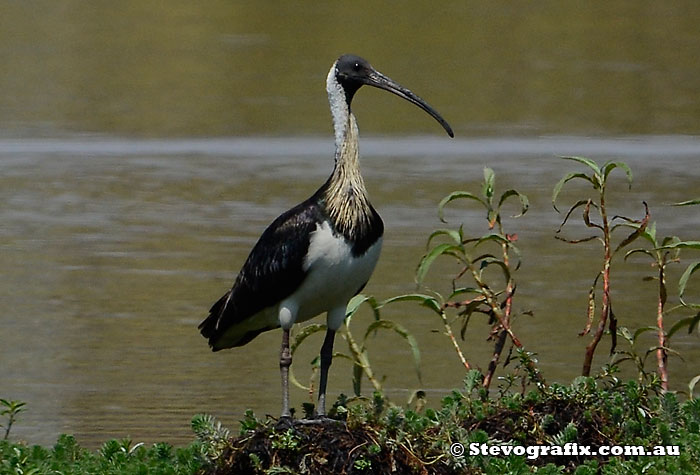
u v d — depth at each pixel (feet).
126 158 88.28
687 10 142.82
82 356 46.68
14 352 47.14
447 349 48.01
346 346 49.11
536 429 31.55
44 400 42.09
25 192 76.89
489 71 117.39
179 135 95.91
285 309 33.27
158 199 75.36
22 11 140.56
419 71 116.98
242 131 97.14
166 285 56.80
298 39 128.67
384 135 96.78
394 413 29.66
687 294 54.34
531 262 60.39
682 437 31.99
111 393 42.75
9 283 56.85
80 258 61.52
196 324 51.08
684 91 110.83
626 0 148.66
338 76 34.86
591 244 63.98
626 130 97.76
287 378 33.14
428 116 102.99
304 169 84.74
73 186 78.79
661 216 70.08
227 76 115.14
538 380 33.06
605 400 32.30
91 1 146.61
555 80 114.73
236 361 46.78
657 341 48.16
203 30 132.36
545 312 52.06
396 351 47.91
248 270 33.68
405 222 68.49
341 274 32.89
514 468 30.17
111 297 54.75
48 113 102.12
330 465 28.76
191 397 42.57
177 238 65.67
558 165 85.76
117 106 104.99
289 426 29.63
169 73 116.26
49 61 119.85
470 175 82.02
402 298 37.40
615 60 122.01
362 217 32.96
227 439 30.14
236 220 69.77
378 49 124.47
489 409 32.22
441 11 141.28
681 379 44.19
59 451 33.47
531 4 146.10
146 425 39.88
